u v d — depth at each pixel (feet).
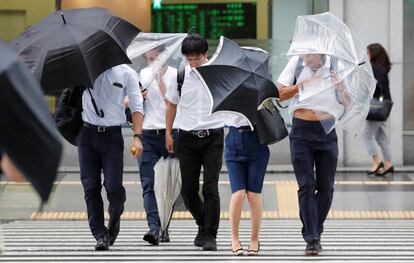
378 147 111.04
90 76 53.72
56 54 53.88
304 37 56.75
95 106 57.16
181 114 59.36
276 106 62.23
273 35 116.67
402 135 114.42
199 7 117.19
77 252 59.77
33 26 56.44
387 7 114.21
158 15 117.19
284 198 92.94
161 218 64.69
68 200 91.15
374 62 103.60
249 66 55.77
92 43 54.60
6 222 78.79
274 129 56.03
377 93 104.37
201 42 58.39
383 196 93.30
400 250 61.31
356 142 113.70
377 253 59.52
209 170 59.31
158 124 64.90
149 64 64.90
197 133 59.06
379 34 114.42
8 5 116.47
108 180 58.65
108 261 55.16
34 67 53.67
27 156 20.11
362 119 58.23
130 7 116.78
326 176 58.59
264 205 89.71
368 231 73.05
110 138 58.08
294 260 55.62
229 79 55.06
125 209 86.99
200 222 62.08
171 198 64.44
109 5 116.67
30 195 91.71
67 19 56.24
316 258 56.65
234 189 57.62
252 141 56.90
